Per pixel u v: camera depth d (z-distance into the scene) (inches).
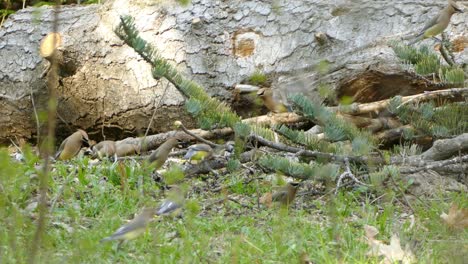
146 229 320.8
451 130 464.4
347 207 385.7
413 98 485.4
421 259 308.8
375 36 535.8
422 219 370.6
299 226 355.6
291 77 546.0
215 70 567.5
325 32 545.3
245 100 562.6
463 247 310.2
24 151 429.4
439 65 451.5
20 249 294.5
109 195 394.3
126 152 532.7
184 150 508.7
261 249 319.3
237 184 430.3
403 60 453.1
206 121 449.4
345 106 489.7
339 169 430.0
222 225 354.9
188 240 317.4
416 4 540.1
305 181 435.8
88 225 355.6
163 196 414.0
